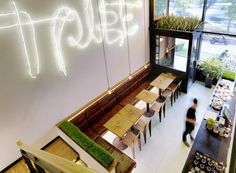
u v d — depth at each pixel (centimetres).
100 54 580
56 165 147
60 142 515
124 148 550
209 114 529
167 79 687
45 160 165
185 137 544
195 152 444
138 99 651
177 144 554
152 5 712
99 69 591
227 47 697
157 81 681
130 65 718
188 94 742
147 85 775
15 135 435
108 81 638
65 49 481
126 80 711
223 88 611
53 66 465
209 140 470
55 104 496
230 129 484
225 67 719
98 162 418
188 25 665
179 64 723
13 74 398
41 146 496
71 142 481
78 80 537
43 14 418
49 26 435
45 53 442
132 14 654
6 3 359
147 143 564
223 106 532
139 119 578
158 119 643
